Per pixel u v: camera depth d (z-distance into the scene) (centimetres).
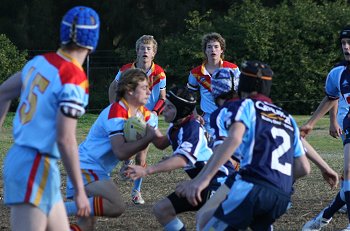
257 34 5669
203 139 1096
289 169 936
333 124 1494
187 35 6009
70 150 845
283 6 5900
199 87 1884
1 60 5741
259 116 930
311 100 5672
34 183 855
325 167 1064
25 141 860
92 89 6438
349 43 1419
